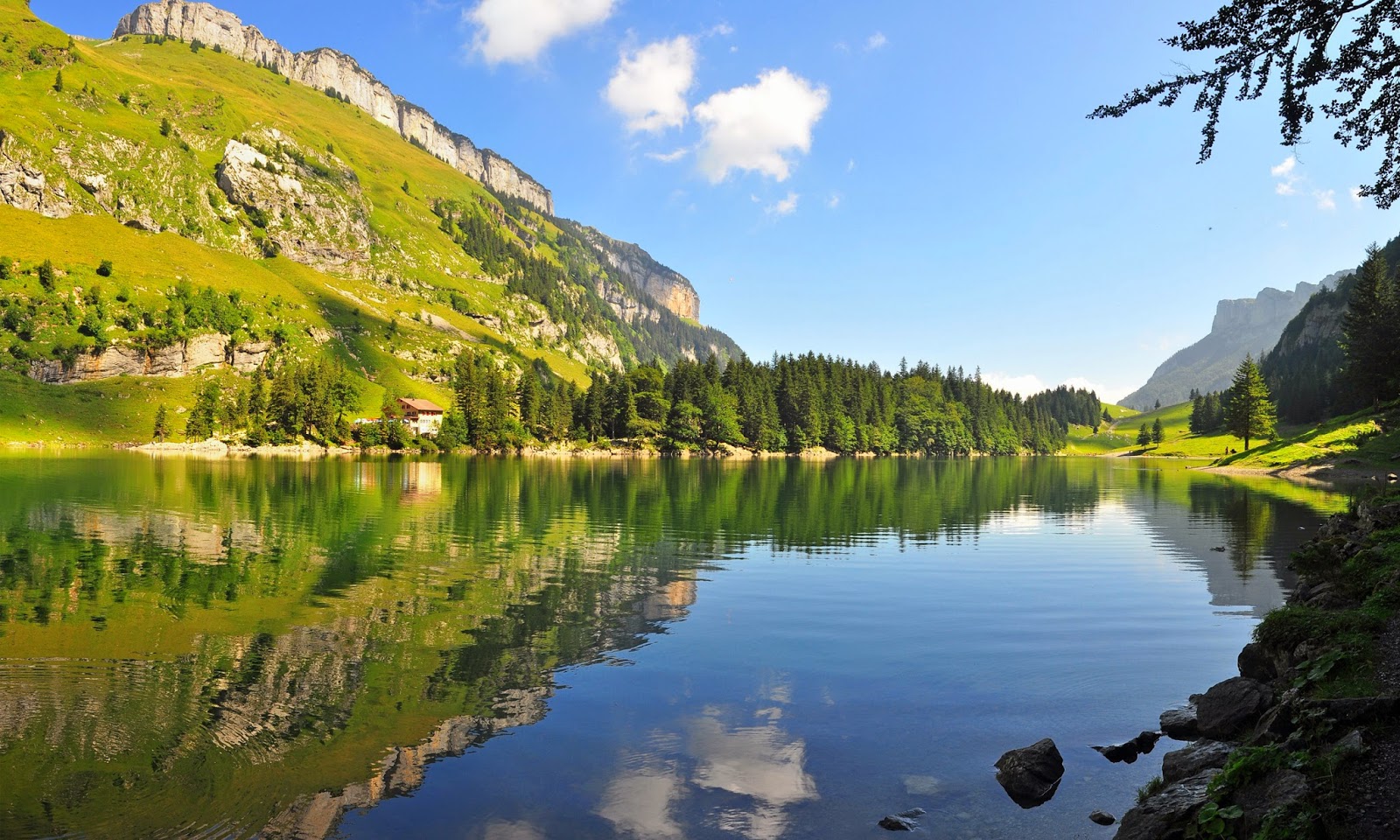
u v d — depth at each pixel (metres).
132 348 196.75
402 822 9.39
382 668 15.67
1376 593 13.27
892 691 14.40
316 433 178.38
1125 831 8.67
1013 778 10.47
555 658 16.52
